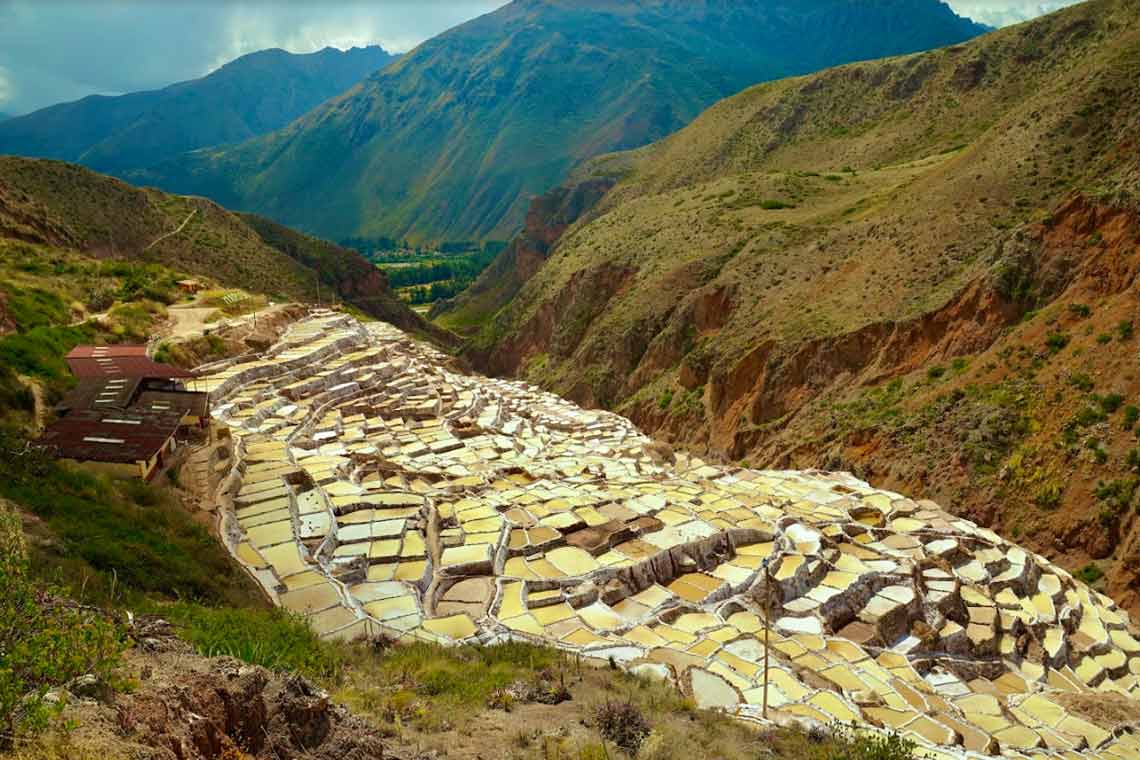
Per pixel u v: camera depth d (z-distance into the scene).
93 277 51.81
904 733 16.58
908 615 23.53
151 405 25.36
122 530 16.05
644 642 18.78
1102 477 37.56
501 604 19.67
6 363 24.58
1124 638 28.47
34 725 5.81
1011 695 21.52
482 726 11.10
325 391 39.66
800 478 36.94
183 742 6.91
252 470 25.80
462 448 34.88
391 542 21.44
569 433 44.56
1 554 7.77
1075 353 42.84
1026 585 28.70
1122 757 18.66
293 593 17.73
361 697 11.17
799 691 17.16
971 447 42.69
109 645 7.24
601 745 10.82
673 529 25.00
